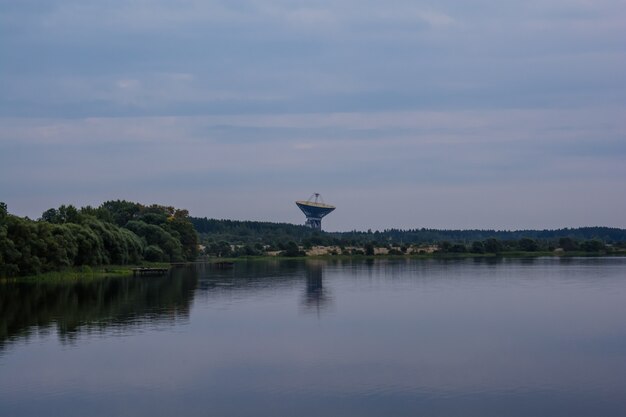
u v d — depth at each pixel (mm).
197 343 56094
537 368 46531
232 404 37781
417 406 37312
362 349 53406
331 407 37156
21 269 126500
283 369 46156
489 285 115812
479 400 38500
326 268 184875
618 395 39562
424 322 68438
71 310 78562
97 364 47781
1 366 47219
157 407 37281
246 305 84438
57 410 36844
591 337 59094
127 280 131750
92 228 156875
